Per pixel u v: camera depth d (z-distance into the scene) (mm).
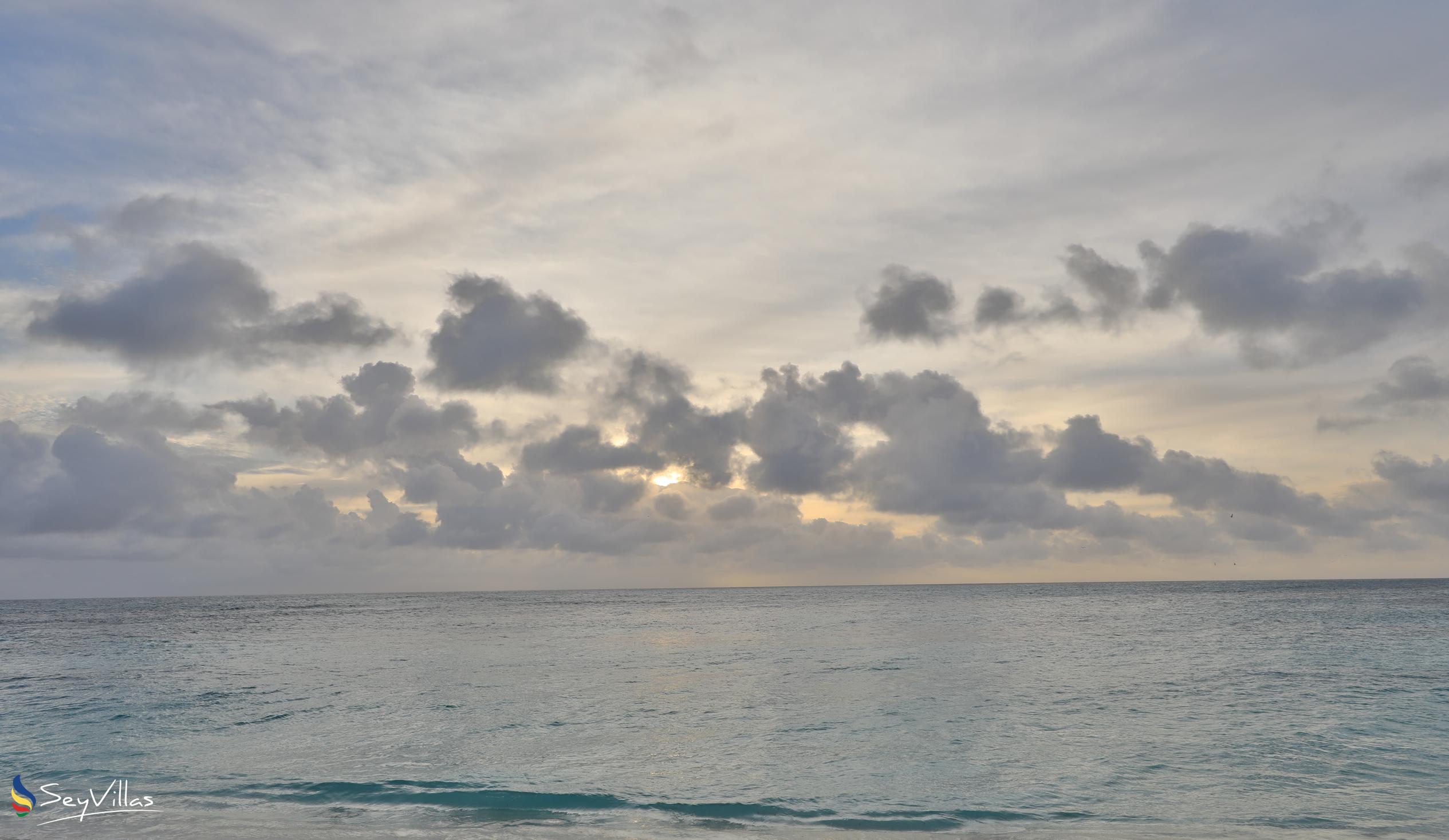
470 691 32875
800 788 18438
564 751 22094
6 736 25234
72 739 24641
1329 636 51812
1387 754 20797
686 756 21359
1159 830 15508
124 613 117438
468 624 81500
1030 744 22172
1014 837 15219
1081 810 16766
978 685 32500
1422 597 112125
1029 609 94625
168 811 17141
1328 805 16891
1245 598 117375
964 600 133250
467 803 17516
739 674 37156
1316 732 23281
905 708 27625
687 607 123750
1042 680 33531
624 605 136750
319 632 70188
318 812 16969
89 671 43125
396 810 17062
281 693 33000
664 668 40156
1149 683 32594
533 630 69562
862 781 18906
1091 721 25016
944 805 17125
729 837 15258
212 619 97062
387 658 46781
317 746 23078
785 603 136500
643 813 16797
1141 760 20406
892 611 96375
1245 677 33688
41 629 79812
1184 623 66062
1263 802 17172
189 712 29047
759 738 23375
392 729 25203
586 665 41625
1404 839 14953
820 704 28703
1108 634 55812
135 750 23000
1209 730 23641
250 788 18844
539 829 15734
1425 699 28328
